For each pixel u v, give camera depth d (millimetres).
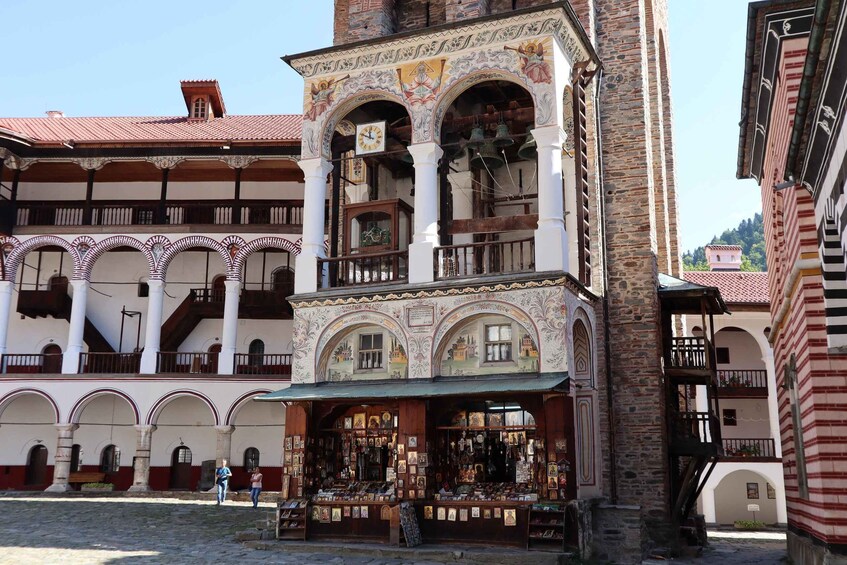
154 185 41188
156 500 33031
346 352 21781
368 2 26359
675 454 22234
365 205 23391
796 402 18016
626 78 24453
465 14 24562
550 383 18734
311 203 22734
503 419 20328
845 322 10750
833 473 14344
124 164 38906
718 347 40312
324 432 21672
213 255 41188
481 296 20281
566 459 18609
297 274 22406
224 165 38750
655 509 21547
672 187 31766
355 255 22266
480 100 25047
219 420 36031
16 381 36500
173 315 39219
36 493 35000
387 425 21234
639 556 19141
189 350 40438
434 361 20469
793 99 15250
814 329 14961
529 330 19703
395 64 22375
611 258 23375
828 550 14141
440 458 20266
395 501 19516
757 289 38844
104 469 39250
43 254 41281
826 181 10234
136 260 41125
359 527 19891
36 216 38625
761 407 39125
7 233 37219
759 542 26859
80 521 25078
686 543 22516
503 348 20219
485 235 24344
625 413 22297
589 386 21484
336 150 23812
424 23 27125
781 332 21484
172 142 36250
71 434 36156
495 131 23719
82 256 37312
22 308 38750
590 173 23125
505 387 18734
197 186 41031
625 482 21891
